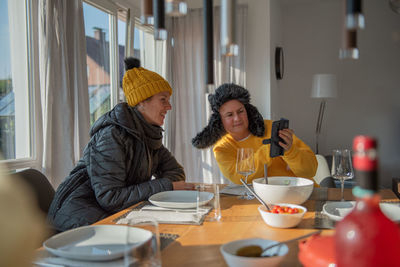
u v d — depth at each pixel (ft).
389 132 15.94
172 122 13.38
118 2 10.92
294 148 6.02
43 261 2.75
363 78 16.17
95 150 5.24
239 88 7.09
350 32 2.03
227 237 3.29
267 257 2.33
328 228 3.46
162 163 6.68
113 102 11.03
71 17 8.17
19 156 7.50
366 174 1.55
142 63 13.07
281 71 15.81
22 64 7.59
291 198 4.17
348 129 16.43
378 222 1.58
